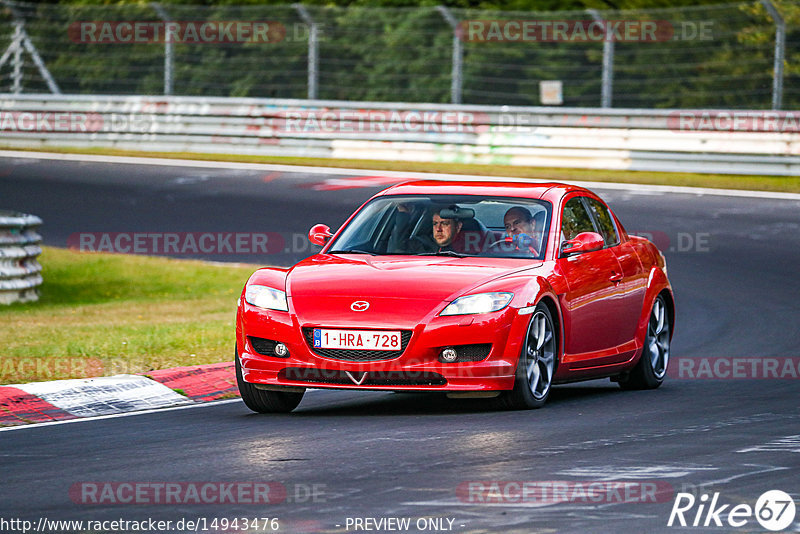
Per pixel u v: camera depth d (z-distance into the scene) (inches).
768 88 3398.1
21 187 2662.4
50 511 584.4
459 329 855.1
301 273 919.7
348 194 2524.6
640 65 3216.0
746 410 908.6
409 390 860.0
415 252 973.2
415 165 2891.2
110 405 948.0
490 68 3592.5
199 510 581.9
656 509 577.0
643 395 1019.3
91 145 3257.9
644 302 1060.5
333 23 3818.9
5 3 3599.9
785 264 1886.1
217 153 3142.2
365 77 3764.8
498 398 900.6
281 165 2923.2
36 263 1797.5
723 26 3440.0
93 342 1254.9
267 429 829.8
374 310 862.5
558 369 939.3
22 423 868.0
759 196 2455.7
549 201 999.0
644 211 2299.5
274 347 885.2
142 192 2600.9
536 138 2861.7
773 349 1302.9
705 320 1513.3
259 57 3863.2
